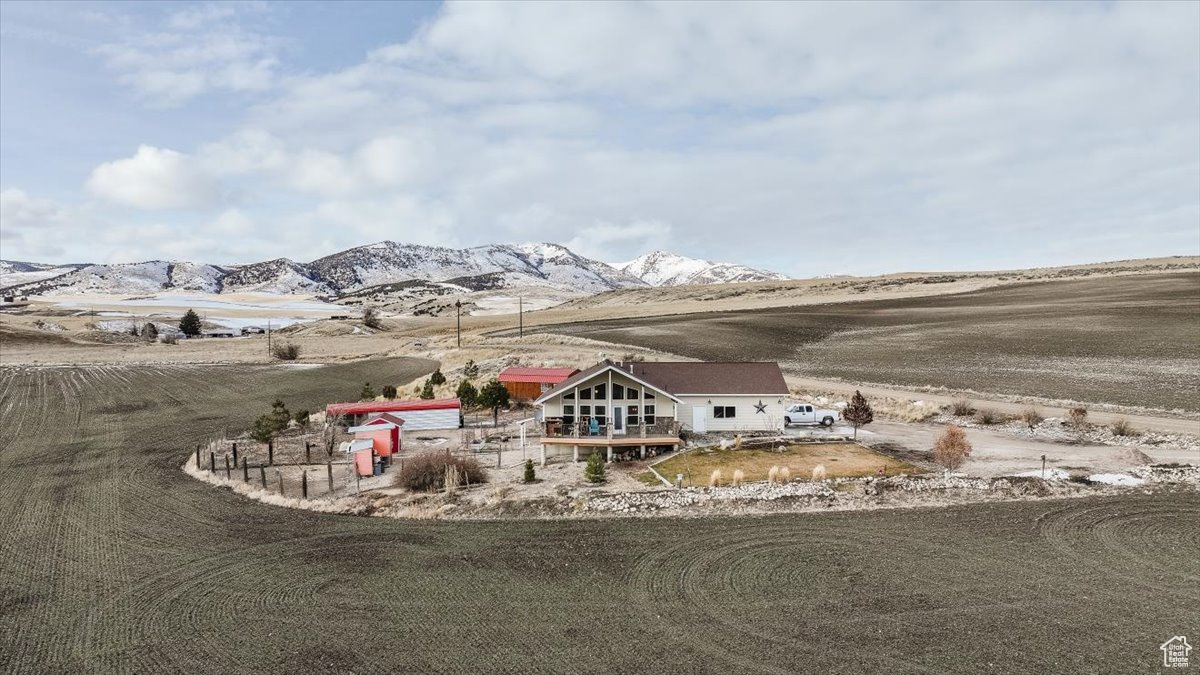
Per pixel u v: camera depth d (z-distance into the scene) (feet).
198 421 177.68
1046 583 70.33
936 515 90.68
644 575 74.79
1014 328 270.67
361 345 396.57
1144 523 85.56
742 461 116.78
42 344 396.78
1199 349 203.21
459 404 163.43
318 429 164.86
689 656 58.34
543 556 81.00
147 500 107.96
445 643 61.77
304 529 92.94
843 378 212.64
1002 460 114.83
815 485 101.81
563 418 129.49
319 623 66.13
